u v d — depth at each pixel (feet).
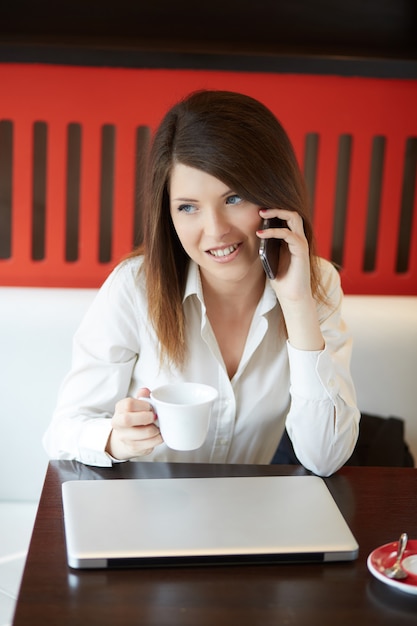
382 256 7.75
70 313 6.55
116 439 4.70
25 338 6.47
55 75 7.12
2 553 5.84
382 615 3.47
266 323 5.32
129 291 5.40
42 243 8.63
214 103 4.74
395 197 7.65
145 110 7.27
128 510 4.16
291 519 4.13
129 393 5.66
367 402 6.88
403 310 7.06
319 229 7.68
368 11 8.07
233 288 5.28
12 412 6.56
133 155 7.35
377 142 8.02
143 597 3.53
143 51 7.14
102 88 7.20
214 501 4.30
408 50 8.06
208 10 7.92
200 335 5.42
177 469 4.74
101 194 8.44
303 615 3.45
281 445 6.20
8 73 7.07
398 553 3.83
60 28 7.82
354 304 7.14
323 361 4.94
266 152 4.74
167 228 5.13
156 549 3.79
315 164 8.36
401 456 6.56
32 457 6.65
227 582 3.67
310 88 7.39
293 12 8.00
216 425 5.52
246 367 5.49
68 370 6.52
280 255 5.00
